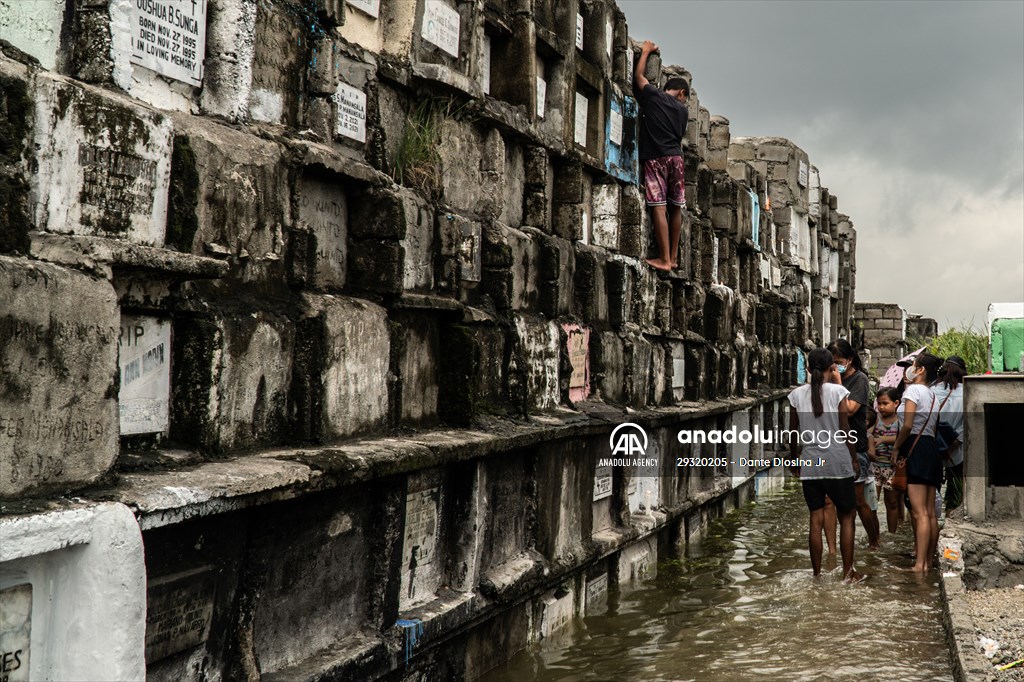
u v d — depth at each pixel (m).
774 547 11.52
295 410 4.82
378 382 5.45
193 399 4.16
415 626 5.46
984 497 7.69
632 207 10.54
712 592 9.08
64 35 3.65
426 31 6.31
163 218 3.87
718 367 13.92
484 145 7.15
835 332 26.77
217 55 4.48
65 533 3.01
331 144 5.19
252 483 3.93
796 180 21.73
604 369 9.37
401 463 5.10
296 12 5.02
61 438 3.26
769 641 7.31
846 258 28.33
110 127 3.56
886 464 11.35
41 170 3.29
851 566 9.27
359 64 5.68
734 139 21.38
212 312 4.20
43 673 3.07
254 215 4.53
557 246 8.26
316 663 4.71
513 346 7.18
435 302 6.05
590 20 9.60
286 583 4.59
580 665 6.81
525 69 7.73
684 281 12.12
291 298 4.85
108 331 3.44
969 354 13.84
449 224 6.34
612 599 8.86
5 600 2.94
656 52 11.45
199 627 3.99
